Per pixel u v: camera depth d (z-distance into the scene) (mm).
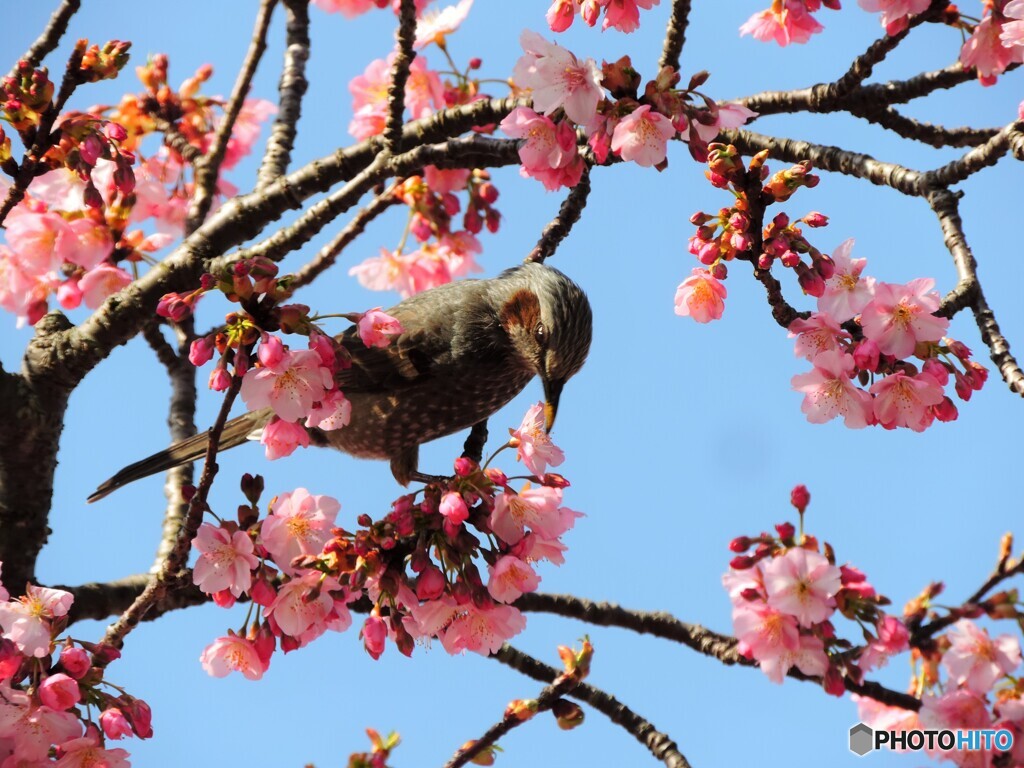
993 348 9680
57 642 8641
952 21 10773
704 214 9141
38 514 11078
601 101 9125
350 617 8617
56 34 9664
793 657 8117
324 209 11500
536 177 9680
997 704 8570
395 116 11641
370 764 8594
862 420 8734
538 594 11008
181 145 13461
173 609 11203
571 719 9672
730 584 8305
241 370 7605
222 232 11797
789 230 8891
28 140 9422
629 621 11016
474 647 8531
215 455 8094
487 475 8430
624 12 9547
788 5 11047
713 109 9094
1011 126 10500
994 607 8617
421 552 8219
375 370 12469
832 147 11719
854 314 8891
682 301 9758
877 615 8172
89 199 9773
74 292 11828
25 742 8234
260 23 12914
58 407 11172
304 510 8492
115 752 8406
